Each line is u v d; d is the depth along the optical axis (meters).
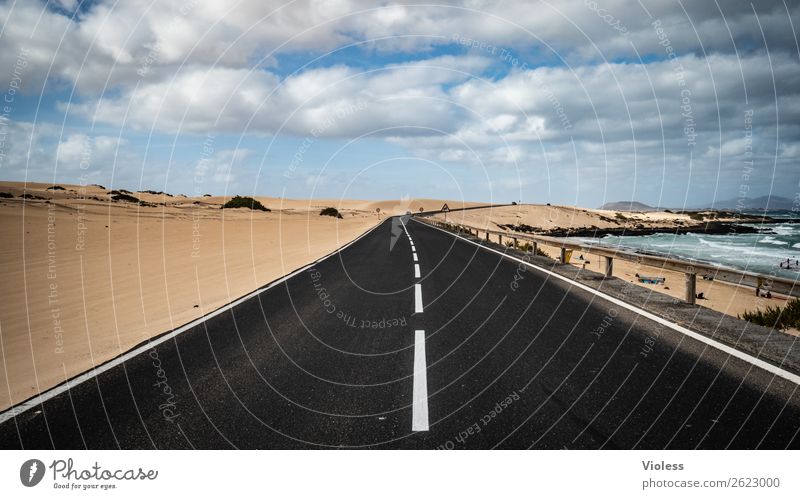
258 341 6.36
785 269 24.98
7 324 7.87
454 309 8.41
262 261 16.98
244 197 69.88
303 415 3.95
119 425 3.81
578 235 74.25
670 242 53.53
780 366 4.91
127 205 49.34
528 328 6.89
